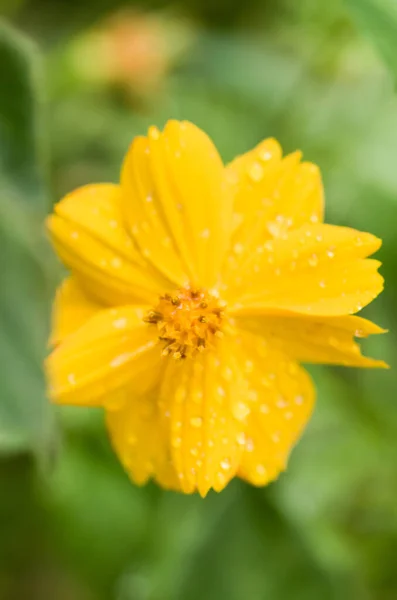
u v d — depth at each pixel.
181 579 0.39
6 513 0.40
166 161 0.31
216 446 0.31
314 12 0.42
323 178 0.40
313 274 0.31
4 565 0.41
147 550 0.39
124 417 0.31
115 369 0.31
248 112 0.42
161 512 0.40
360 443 0.39
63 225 0.31
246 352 0.31
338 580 0.39
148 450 0.31
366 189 0.40
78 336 0.31
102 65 0.41
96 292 0.31
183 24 0.45
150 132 0.31
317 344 0.31
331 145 0.41
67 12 0.45
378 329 0.30
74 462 0.39
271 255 0.31
